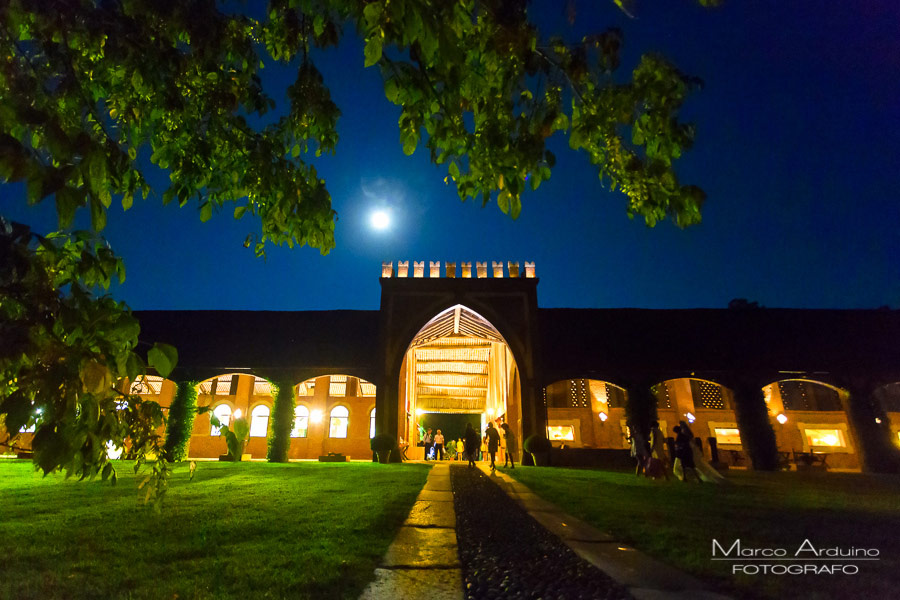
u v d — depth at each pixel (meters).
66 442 1.62
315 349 25.88
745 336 25.67
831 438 30.77
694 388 32.56
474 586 3.46
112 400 1.96
